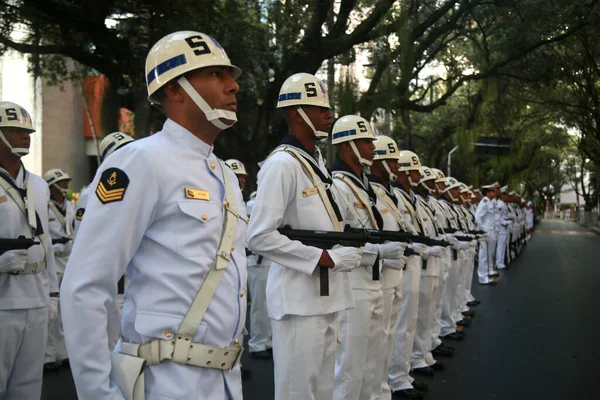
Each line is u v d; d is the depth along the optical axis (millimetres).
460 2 18594
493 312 11867
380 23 15859
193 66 2477
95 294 2256
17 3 13922
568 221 81688
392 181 6949
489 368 7746
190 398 2326
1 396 4441
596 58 25891
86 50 16250
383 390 5855
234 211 2547
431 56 20422
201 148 2562
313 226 4039
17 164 4801
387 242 5461
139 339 2391
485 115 29453
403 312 6645
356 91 16859
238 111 16594
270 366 7738
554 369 7668
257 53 14664
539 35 19938
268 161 4078
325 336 4059
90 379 2201
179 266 2377
